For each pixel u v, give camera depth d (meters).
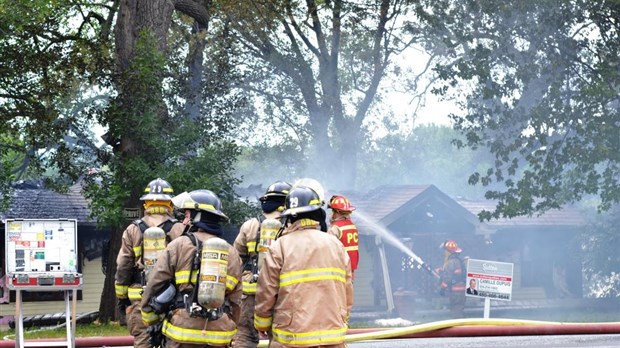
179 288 7.02
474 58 26.83
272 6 34.38
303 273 6.69
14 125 22.98
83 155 23.42
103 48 23.31
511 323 14.69
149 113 21.84
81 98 36.28
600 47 26.88
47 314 27.69
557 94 26.59
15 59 22.05
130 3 23.59
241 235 9.45
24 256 10.77
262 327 6.86
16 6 21.47
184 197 7.17
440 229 31.33
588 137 26.55
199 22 25.62
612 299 34.66
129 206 22.55
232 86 26.05
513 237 35.16
